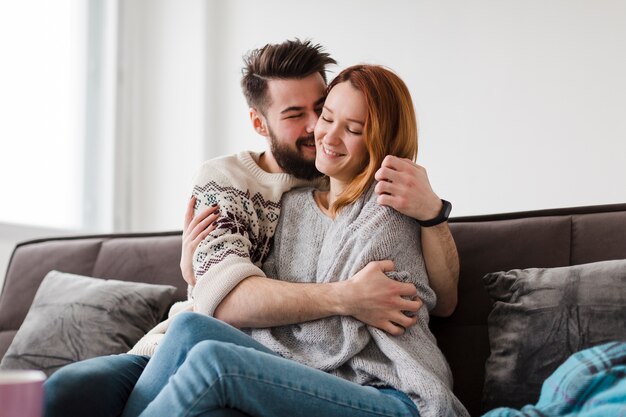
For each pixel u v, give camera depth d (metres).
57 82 3.79
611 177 3.14
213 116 4.02
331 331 1.70
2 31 3.56
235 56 3.99
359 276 1.68
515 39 3.37
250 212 1.94
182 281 2.30
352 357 1.66
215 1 4.05
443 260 1.80
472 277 1.94
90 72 3.95
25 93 3.64
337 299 1.66
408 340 1.68
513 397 1.67
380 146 1.79
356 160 1.82
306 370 1.46
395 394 1.57
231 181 1.96
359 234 1.74
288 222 1.92
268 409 1.40
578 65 3.23
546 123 3.28
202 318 1.54
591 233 1.87
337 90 1.83
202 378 1.35
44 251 2.58
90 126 3.94
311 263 1.82
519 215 1.97
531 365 1.67
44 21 3.75
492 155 3.38
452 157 3.46
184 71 4.01
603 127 3.17
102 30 4.00
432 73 3.53
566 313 1.67
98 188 3.95
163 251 2.38
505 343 1.73
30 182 3.64
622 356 1.47
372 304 1.65
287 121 2.00
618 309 1.62
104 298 2.26
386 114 1.79
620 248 1.82
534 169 3.29
